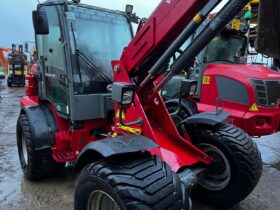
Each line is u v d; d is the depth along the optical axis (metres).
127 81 2.96
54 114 3.86
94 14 3.73
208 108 5.09
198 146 3.24
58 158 3.57
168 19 2.56
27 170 3.89
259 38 1.44
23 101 4.35
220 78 5.01
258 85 4.70
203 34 2.46
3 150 5.35
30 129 3.76
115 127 3.02
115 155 2.24
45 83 3.94
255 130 4.68
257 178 2.97
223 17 2.30
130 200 2.00
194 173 2.88
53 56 3.71
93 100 3.48
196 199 3.42
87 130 3.54
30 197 3.54
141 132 2.72
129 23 4.07
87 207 2.37
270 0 1.38
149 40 2.71
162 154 2.71
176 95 5.52
